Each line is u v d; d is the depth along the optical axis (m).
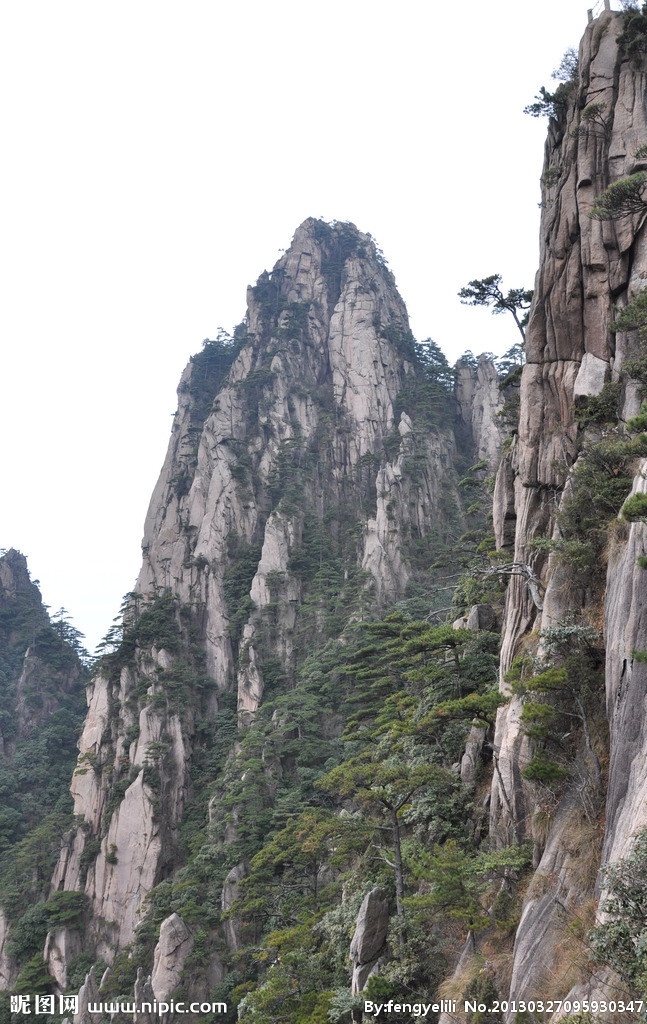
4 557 166.00
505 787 32.16
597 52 47.25
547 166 49.38
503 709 34.81
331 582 111.69
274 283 166.75
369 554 111.81
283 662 105.19
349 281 158.38
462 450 142.12
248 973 61.12
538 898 24.84
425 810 38.88
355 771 44.22
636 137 43.69
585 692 28.25
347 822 45.56
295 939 44.72
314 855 54.84
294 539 120.62
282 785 79.75
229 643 111.50
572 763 27.67
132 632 109.81
